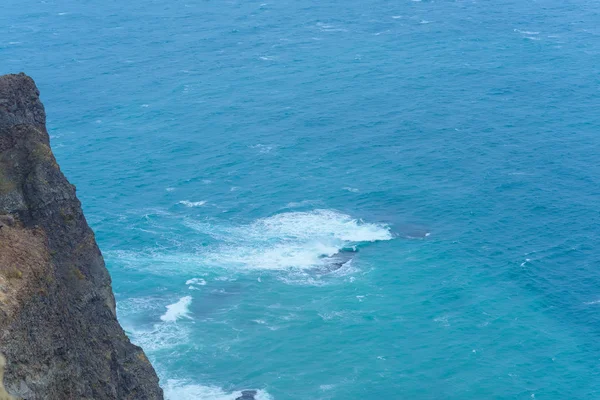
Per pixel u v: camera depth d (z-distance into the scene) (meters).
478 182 131.12
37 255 46.16
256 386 85.50
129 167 139.00
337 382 86.38
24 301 42.03
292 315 97.62
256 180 133.88
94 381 50.00
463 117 156.38
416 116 157.50
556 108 158.75
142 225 118.94
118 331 58.31
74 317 50.88
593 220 118.69
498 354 91.00
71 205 57.22
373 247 113.00
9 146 55.59
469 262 109.12
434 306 99.62
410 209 123.56
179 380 86.06
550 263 108.44
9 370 38.72
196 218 121.31
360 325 95.88
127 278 104.44
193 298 100.44
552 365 89.06
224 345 91.88
